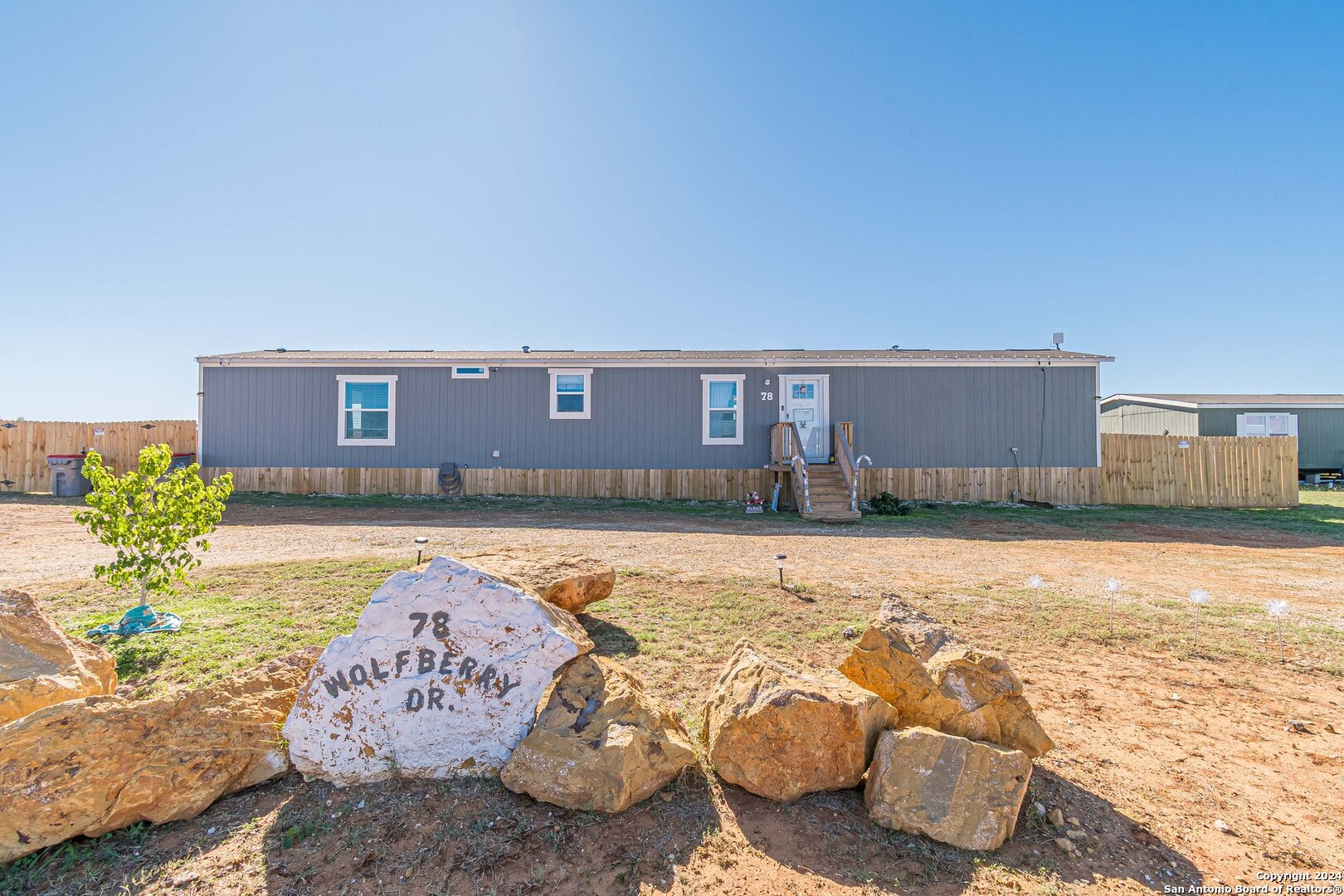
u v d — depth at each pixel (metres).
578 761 2.76
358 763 2.92
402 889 2.28
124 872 2.35
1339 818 2.81
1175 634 5.31
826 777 2.88
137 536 4.84
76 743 2.57
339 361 15.88
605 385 16.17
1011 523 12.64
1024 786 2.69
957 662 3.24
